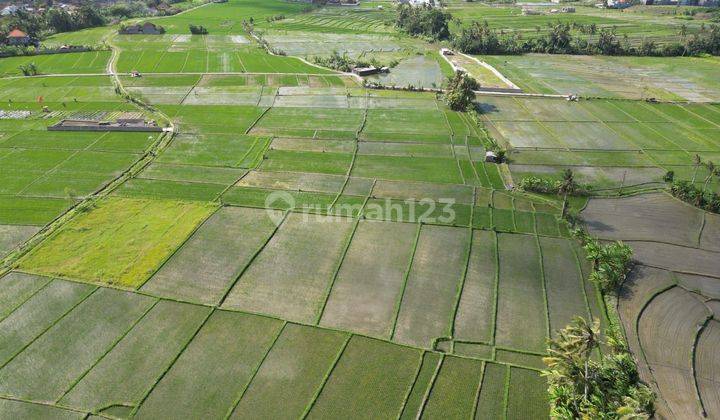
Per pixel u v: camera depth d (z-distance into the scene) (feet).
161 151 263.29
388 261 175.63
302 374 131.34
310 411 121.49
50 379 129.80
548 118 316.40
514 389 127.44
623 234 192.95
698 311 154.92
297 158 256.11
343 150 266.16
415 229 193.88
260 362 134.41
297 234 190.49
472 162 253.65
